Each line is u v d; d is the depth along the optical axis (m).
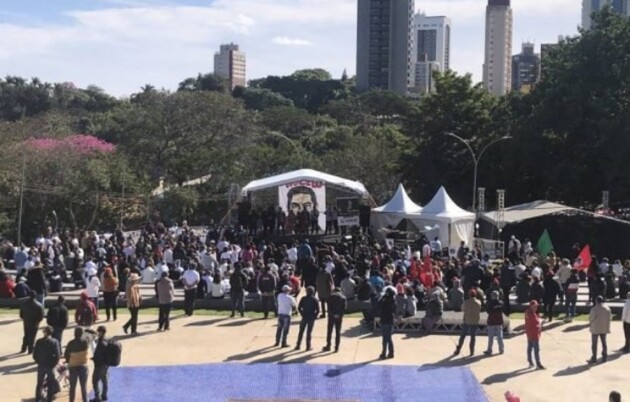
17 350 19.62
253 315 24.64
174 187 59.69
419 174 58.12
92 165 51.50
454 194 57.41
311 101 164.12
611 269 28.69
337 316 19.80
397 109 128.50
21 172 47.00
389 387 16.84
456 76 58.88
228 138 69.94
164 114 67.75
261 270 25.95
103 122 93.06
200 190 64.25
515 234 47.69
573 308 24.14
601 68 49.44
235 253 30.28
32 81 141.00
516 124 53.69
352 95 157.38
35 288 22.64
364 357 19.36
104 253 29.41
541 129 51.44
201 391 16.55
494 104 59.94
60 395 15.72
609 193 48.75
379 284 23.55
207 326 22.91
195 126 68.50
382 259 27.61
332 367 18.38
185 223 42.12
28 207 48.75
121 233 36.78
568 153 51.38
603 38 49.75
